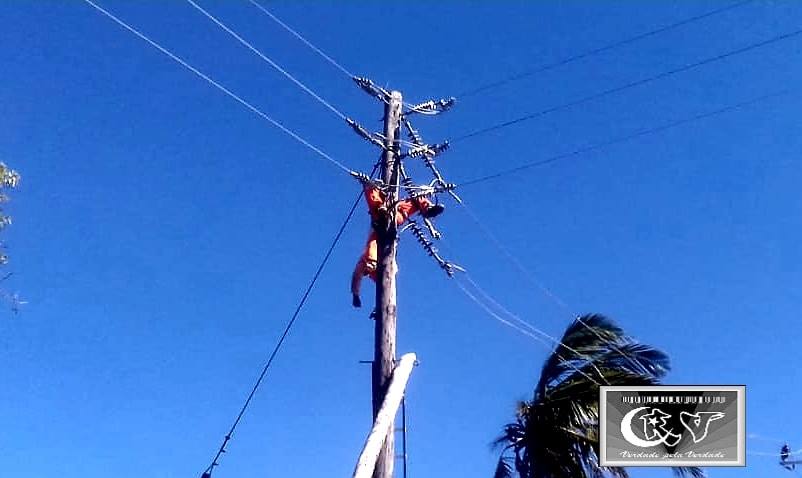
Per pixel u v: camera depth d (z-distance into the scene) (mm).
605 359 18031
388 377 13953
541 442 17688
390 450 13484
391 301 14508
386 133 15570
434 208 15570
